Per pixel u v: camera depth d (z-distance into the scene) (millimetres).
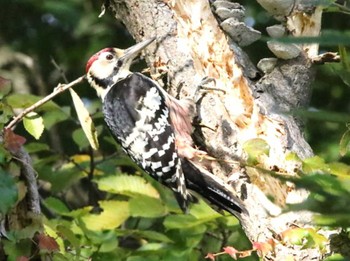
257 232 8047
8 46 16984
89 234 10000
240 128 8500
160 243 10414
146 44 8945
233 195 8305
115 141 11773
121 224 11078
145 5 8992
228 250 7793
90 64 11055
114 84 10523
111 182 10820
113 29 16875
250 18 15414
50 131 15266
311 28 8805
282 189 8016
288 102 8734
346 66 6078
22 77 16625
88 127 8844
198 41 8812
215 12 9250
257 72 8953
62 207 10664
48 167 11953
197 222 10039
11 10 16984
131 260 9922
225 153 8523
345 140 7293
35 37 17125
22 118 8633
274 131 8383
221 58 8742
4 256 7863
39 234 7891
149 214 10430
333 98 15188
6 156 7520
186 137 9016
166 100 9688
